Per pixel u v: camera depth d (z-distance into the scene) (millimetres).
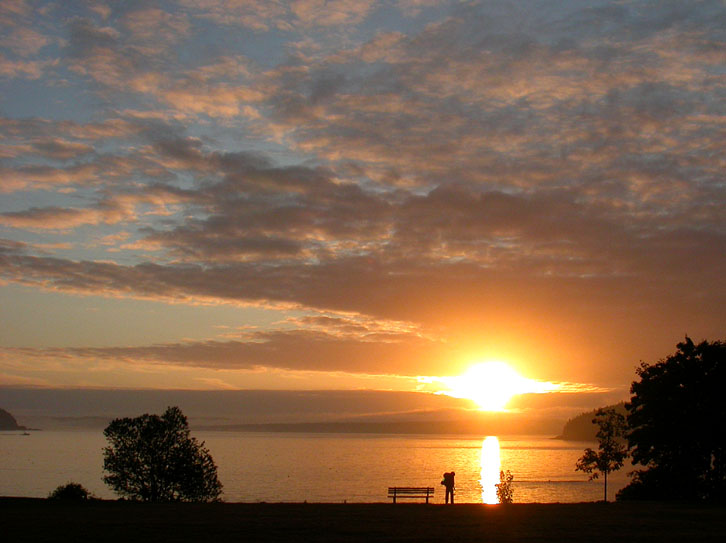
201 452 70812
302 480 188500
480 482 175250
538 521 30219
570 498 121062
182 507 38594
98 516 32156
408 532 25938
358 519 30781
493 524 28859
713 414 54906
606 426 67250
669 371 58094
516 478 190875
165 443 68625
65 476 174375
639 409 61406
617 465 67312
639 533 26016
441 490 145250
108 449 69000
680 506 41062
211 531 26031
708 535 25469
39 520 30000
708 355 56781
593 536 25000
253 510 36156
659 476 57094
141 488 68125
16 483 149375
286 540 23578
